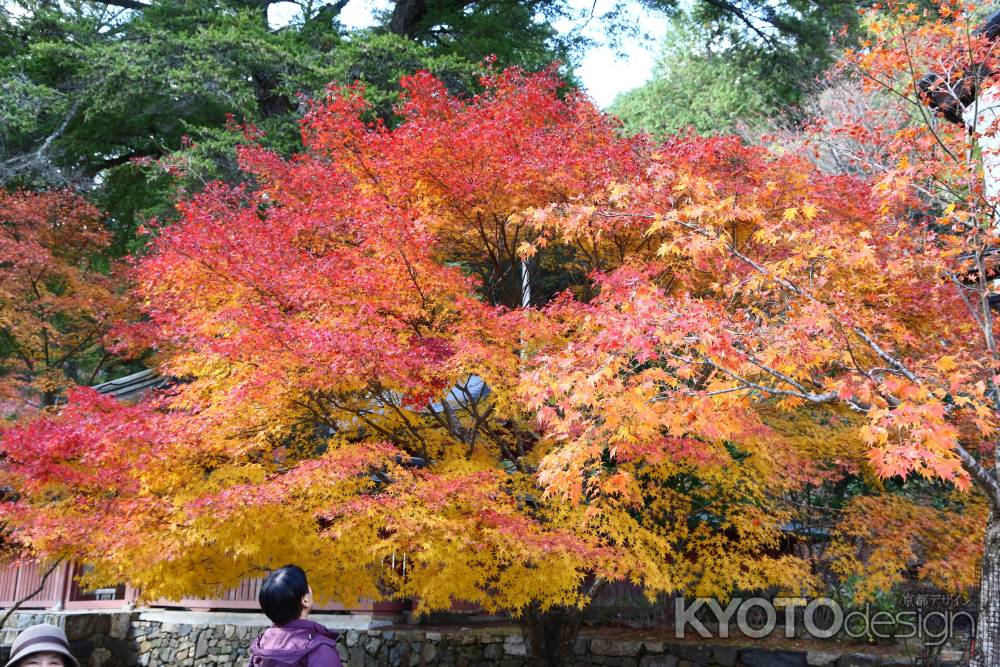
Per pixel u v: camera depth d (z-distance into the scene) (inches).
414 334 338.6
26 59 831.1
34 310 716.7
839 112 687.7
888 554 371.2
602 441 268.5
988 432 240.7
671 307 259.4
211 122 840.9
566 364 254.4
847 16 918.4
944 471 197.8
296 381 304.3
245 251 325.7
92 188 867.4
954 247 289.9
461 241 432.1
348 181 395.9
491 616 564.4
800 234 270.1
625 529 316.8
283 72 695.7
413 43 700.7
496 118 376.2
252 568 358.0
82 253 777.6
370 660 509.7
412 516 287.4
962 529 375.2
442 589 316.2
